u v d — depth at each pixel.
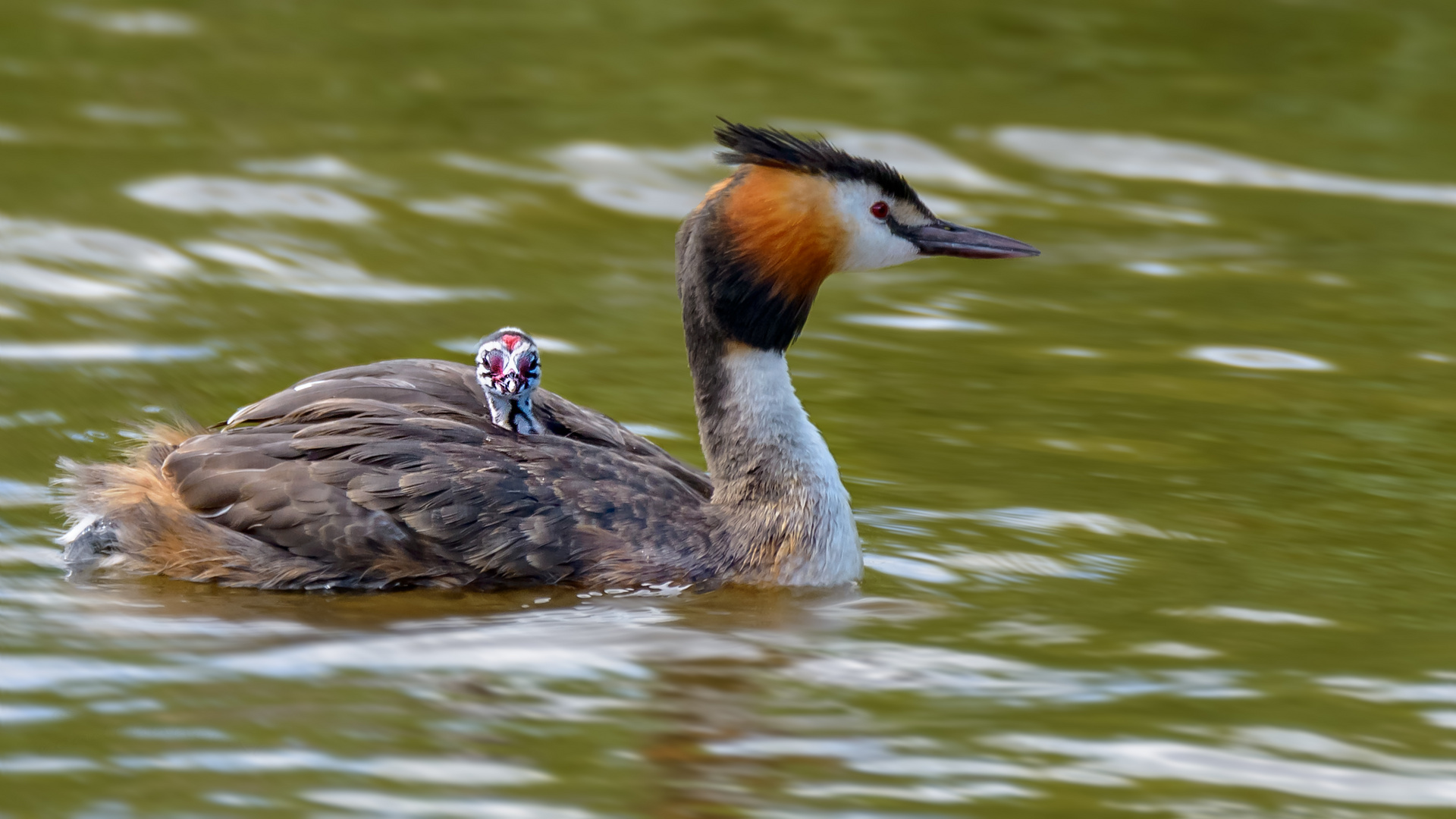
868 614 11.13
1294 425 15.19
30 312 16.80
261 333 16.62
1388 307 18.78
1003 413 15.38
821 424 14.93
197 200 20.45
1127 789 8.75
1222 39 28.05
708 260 11.96
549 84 25.52
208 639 10.39
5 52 25.83
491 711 9.49
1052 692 9.91
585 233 20.53
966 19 28.77
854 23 28.62
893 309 18.62
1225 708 9.70
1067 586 11.64
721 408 12.11
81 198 20.17
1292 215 21.98
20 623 10.54
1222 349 17.36
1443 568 11.98
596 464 11.85
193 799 8.44
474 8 29.19
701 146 23.34
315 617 10.84
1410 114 25.23
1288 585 11.66
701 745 9.14
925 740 9.26
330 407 11.81
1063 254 20.45
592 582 11.48
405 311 17.56
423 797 8.51
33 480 12.69
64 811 8.28
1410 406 15.76
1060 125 24.41
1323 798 8.70
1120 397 15.86
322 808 8.38
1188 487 13.61
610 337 17.06
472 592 11.38
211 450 11.62
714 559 11.69
